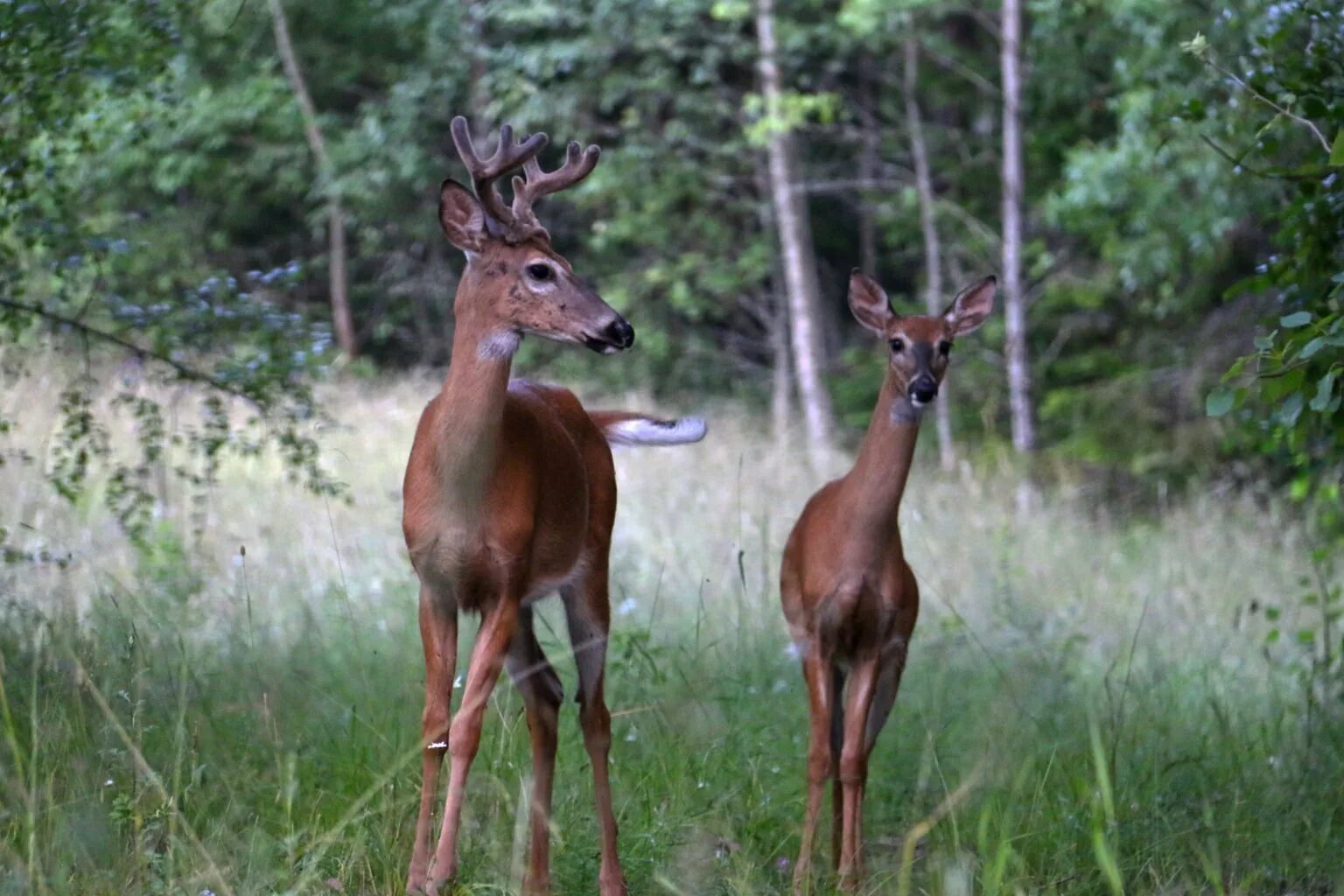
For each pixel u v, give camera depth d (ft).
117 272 42.04
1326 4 31.89
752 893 24.91
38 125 35.42
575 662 30.09
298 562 43.14
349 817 23.21
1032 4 81.92
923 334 30.53
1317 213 31.78
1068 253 94.32
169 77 37.60
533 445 26.91
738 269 106.11
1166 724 34.27
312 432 60.08
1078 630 45.96
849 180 107.86
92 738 26.32
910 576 30.91
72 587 37.27
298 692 31.68
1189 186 76.33
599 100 107.34
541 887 26.09
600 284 109.29
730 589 43.80
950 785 31.07
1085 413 85.61
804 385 94.79
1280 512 64.23
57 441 49.98
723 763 30.45
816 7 96.02
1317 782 30.07
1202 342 83.76
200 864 22.89
